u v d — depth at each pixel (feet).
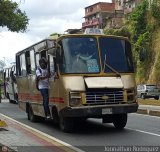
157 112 74.59
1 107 104.73
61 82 49.08
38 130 53.57
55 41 50.65
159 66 222.48
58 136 48.14
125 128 54.80
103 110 48.16
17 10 118.93
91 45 50.55
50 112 54.34
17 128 53.16
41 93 56.13
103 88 48.32
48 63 53.36
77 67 49.39
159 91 179.22
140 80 233.14
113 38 51.52
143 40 237.45
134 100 50.21
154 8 240.73
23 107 70.08
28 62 64.34
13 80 115.85
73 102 48.01
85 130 53.11
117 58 50.93
